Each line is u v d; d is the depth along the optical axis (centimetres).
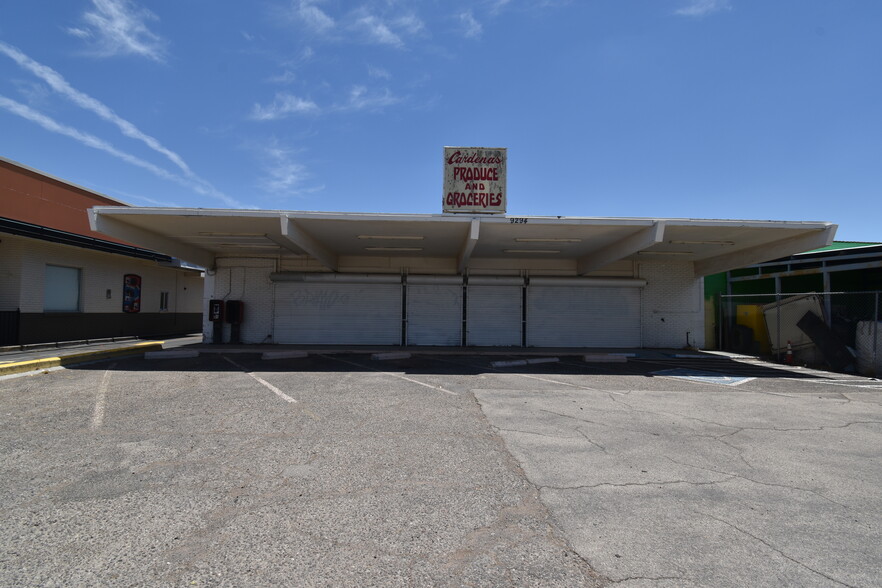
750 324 1662
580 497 411
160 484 429
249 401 775
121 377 1003
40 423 632
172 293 2483
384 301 1778
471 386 938
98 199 2044
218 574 290
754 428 644
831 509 393
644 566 305
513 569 300
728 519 373
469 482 441
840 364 1283
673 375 1139
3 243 1565
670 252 1636
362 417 677
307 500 398
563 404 781
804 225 1252
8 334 1539
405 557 313
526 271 1844
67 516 365
